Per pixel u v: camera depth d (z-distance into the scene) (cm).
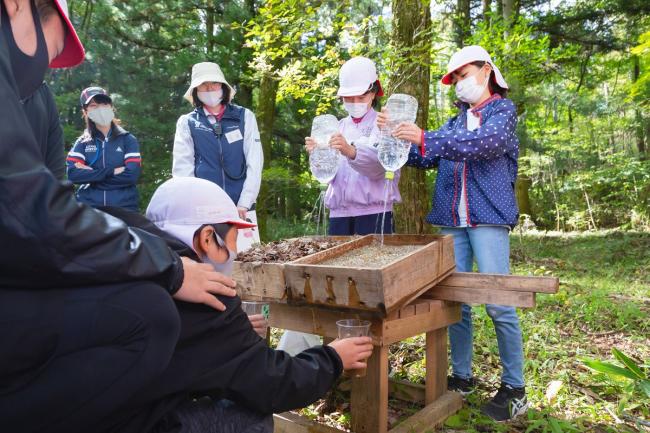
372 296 197
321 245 265
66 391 113
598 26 1148
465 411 266
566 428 246
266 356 153
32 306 109
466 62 281
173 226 156
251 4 1063
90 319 113
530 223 1539
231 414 151
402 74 471
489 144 260
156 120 1033
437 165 317
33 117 139
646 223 1380
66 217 103
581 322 445
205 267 143
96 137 457
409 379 314
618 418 262
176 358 136
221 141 386
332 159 294
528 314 457
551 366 328
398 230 477
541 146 1289
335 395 280
